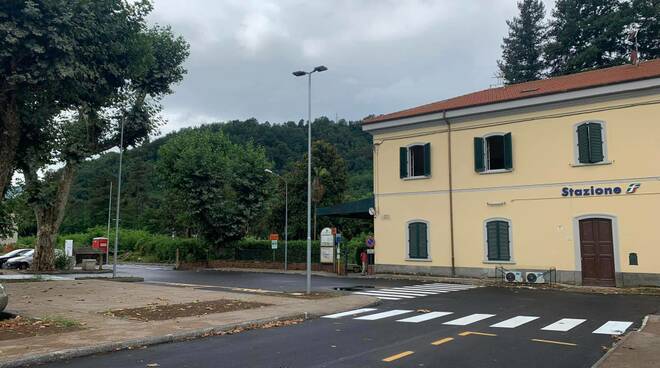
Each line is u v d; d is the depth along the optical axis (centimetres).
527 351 877
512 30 5741
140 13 1928
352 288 2108
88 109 1953
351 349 901
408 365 775
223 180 4088
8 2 1499
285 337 1038
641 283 2033
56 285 2138
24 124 1905
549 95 2266
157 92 3328
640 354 827
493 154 2478
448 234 2564
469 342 957
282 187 5700
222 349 917
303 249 3606
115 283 2269
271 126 9562
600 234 2145
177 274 3209
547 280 2234
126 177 9156
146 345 959
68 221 8288
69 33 1597
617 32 4344
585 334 1045
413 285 2236
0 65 1552
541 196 2297
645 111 2069
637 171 2070
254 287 2172
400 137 2788
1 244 6128
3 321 1177
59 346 893
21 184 2717
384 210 2819
